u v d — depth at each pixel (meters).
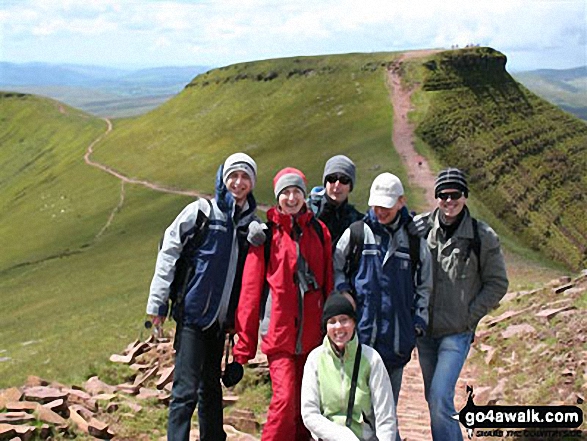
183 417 7.16
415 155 76.25
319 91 112.19
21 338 37.34
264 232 7.23
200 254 7.25
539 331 12.75
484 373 12.30
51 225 93.19
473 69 106.94
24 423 8.44
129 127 140.50
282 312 7.18
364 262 7.11
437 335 7.80
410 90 101.31
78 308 44.19
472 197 72.00
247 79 128.00
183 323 7.34
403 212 7.21
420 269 7.28
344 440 6.18
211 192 89.62
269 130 104.94
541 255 63.69
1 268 75.75
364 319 7.05
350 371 6.41
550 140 96.12
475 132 88.25
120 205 92.06
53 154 152.25
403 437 10.02
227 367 7.68
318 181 76.19
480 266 7.59
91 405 9.64
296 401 7.56
